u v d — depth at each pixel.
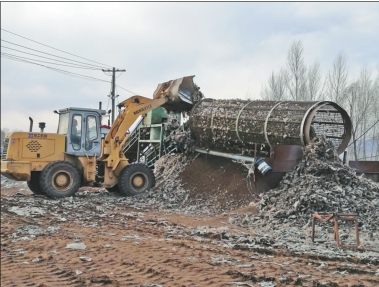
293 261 6.84
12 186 22.45
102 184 14.66
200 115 15.04
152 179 14.95
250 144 13.45
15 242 8.39
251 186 12.12
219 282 5.74
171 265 6.59
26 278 6.18
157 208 12.78
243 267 6.44
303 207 10.23
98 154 14.80
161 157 16.80
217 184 13.60
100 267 6.64
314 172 11.16
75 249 7.76
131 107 15.16
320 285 5.55
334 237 8.46
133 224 10.17
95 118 14.93
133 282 5.85
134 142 18.59
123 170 14.62
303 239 8.52
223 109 14.39
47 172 13.71
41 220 10.55
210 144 14.99
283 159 11.52
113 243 8.18
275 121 12.51
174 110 16.62
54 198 13.77
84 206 12.62
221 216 11.15
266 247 7.80
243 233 9.09
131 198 14.16
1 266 6.79
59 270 6.52
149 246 7.91
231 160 14.34
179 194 13.83
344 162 13.39
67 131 14.58
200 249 7.64
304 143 11.92
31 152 14.06
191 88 15.80
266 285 5.61
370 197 10.90
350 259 6.90
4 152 14.33
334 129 13.41
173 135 16.25
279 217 10.28
